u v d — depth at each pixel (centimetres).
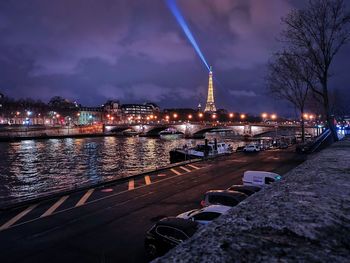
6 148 11988
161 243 1592
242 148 7975
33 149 11694
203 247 323
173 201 2789
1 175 6506
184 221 1659
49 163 8225
